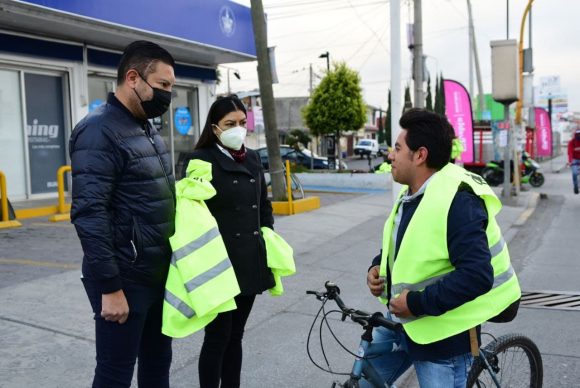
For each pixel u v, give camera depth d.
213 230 2.68
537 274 6.93
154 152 2.54
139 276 2.47
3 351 3.98
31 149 11.20
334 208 12.03
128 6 10.36
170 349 2.91
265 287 3.22
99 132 2.34
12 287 5.48
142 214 2.45
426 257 2.21
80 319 4.65
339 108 21.25
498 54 13.98
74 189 2.32
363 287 6.11
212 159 3.12
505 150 14.66
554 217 11.89
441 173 2.28
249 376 3.87
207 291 2.58
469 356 2.45
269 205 3.46
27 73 10.99
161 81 2.48
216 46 12.59
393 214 2.51
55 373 3.69
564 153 57.94
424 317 2.29
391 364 2.69
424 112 2.36
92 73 12.17
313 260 7.31
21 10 8.91
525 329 4.91
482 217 2.18
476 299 2.29
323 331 4.72
